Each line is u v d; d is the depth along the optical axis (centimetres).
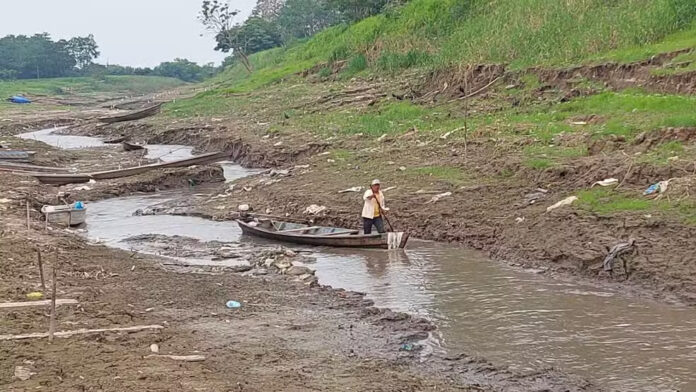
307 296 1302
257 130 3466
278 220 1930
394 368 966
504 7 3647
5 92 9050
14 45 12888
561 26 3106
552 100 2592
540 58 2975
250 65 8644
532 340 1066
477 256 1534
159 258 1614
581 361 984
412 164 2192
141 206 2308
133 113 5231
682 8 2658
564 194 1653
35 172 2806
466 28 3809
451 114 2817
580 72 2675
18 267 1372
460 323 1149
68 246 1636
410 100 3353
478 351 1033
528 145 2084
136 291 1298
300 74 5094
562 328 1106
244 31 9850
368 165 2294
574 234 1441
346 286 1384
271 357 981
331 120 3284
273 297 1294
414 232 1728
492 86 3017
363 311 1209
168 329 1075
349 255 1608
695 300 1171
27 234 1712
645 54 2489
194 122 4200
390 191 1955
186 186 2659
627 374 938
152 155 3453
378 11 5781
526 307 1208
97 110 7144
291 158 2836
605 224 1430
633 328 1091
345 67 4700
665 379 918
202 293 1302
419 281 1389
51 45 13238
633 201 1481
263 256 1593
